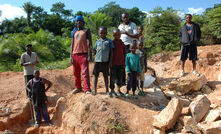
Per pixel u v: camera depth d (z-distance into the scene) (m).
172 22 15.05
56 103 5.31
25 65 5.19
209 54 8.24
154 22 15.14
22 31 39.41
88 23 21.19
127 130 3.67
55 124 4.67
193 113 3.79
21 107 5.06
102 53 4.21
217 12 16.77
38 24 45.81
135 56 4.44
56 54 17.95
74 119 4.20
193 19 18.70
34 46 16.75
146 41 14.76
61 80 7.24
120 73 4.43
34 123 4.86
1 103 5.31
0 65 13.30
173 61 8.79
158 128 3.58
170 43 14.00
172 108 3.76
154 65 9.36
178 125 3.71
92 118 3.95
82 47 4.56
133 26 5.54
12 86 6.47
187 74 6.50
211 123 3.56
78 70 4.82
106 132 3.68
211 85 6.12
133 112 4.01
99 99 4.21
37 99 4.61
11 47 15.52
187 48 6.39
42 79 4.75
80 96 4.54
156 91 5.45
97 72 4.42
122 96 4.49
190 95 5.65
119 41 4.38
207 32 16.98
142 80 4.91
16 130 4.62
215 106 4.25
